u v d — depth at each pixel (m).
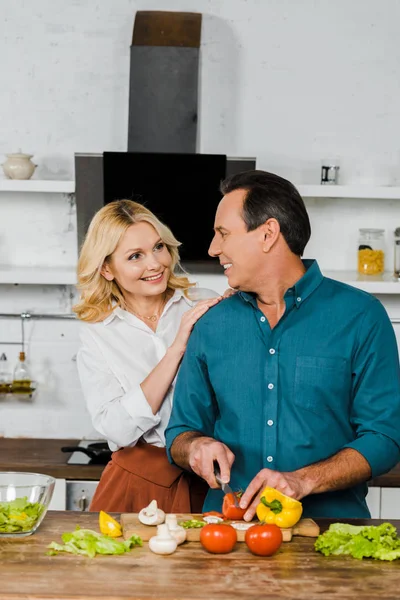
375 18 4.09
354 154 4.14
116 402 2.51
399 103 4.12
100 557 1.82
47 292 4.22
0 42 4.11
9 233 4.19
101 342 2.65
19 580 1.68
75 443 4.10
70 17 4.10
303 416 2.14
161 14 3.88
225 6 4.08
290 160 4.14
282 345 2.16
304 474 2.00
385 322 2.18
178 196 3.71
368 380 2.13
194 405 2.26
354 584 1.68
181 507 2.54
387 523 1.92
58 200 4.17
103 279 2.67
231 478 2.20
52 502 3.62
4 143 4.14
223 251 2.15
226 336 2.22
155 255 2.59
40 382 4.23
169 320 2.71
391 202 4.17
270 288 2.17
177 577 1.71
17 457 3.77
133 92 3.80
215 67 4.10
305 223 2.15
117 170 3.70
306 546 1.90
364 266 4.00
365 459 2.03
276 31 4.10
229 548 1.85
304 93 4.12
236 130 4.12
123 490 2.59
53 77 4.12
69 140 4.14
